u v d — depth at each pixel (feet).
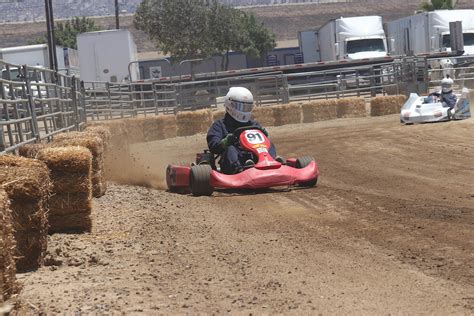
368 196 45.91
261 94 142.82
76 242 35.50
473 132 83.82
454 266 27.43
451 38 156.97
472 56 139.54
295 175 49.16
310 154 77.20
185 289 26.21
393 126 99.60
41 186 30.55
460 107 96.53
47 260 31.35
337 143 85.51
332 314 22.56
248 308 23.45
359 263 28.81
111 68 174.19
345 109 127.95
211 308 23.62
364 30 183.21
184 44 240.12
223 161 50.16
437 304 23.06
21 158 32.37
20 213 29.76
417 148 74.13
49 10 183.62
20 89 58.49
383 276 26.68
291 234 35.29
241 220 39.86
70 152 37.35
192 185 48.70
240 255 31.40
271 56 334.44
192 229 38.01
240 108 51.03
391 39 189.37
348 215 39.45
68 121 80.79
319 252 31.09
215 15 244.01
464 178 52.31
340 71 144.87
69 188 37.37
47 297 25.73
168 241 35.29
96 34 173.58
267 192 49.70
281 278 27.17
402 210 39.88
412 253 29.86
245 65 321.93
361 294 24.58
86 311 23.71
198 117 118.83
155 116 114.01
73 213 37.76
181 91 140.36
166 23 240.32
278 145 89.92
